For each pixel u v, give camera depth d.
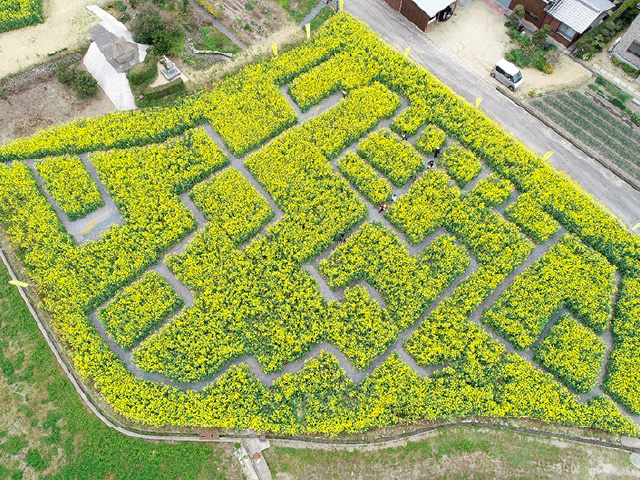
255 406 30.59
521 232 37.47
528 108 43.38
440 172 38.84
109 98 42.66
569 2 45.38
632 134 42.16
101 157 38.72
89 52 44.19
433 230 36.91
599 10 44.72
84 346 32.19
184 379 31.44
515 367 31.86
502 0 49.03
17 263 35.44
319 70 44.03
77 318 32.91
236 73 44.34
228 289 33.88
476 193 38.25
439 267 34.94
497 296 34.97
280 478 29.70
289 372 32.31
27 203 36.72
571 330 33.06
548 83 44.88
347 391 31.25
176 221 36.19
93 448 30.39
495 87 44.66
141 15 44.53
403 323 32.97
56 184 37.44
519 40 47.28
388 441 30.67
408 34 47.75
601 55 46.38
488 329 33.88
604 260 35.41
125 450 30.36
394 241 36.09
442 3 46.53
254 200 37.16
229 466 30.02
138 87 42.34
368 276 34.78
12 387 31.89
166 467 29.97
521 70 45.56
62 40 45.12
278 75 43.44
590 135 42.09
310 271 35.62
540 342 33.22
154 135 40.09
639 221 38.31
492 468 30.05
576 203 37.56
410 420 30.77
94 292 33.78
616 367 32.16
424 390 31.25
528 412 30.73
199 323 32.78
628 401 31.08
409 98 42.72
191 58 44.78
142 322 32.75
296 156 39.19
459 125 41.09
